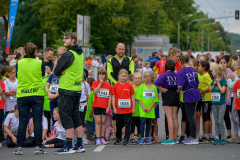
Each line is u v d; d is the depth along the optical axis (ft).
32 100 28.09
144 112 33.81
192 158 25.88
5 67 36.42
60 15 125.29
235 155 26.84
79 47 28.27
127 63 38.70
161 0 199.72
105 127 36.19
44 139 35.58
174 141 33.45
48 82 35.37
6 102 36.40
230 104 34.83
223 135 32.35
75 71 27.84
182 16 231.71
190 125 32.86
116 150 29.76
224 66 35.42
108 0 123.75
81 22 87.92
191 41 302.04
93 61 88.17
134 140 34.22
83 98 35.37
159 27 202.28
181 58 33.01
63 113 27.86
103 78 33.65
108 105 34.27
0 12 126.82
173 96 32.89
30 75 28.02
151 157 26.40
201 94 34.42
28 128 33.35
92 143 35.45
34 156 27.32
